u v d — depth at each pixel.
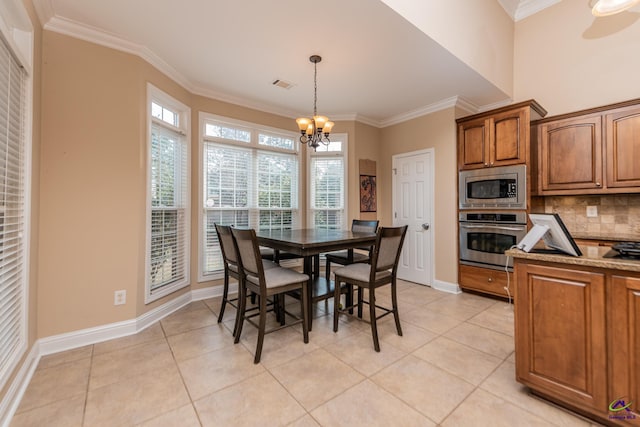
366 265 2.54
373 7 2.00
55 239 2.10
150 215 2.58
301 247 2.12
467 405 1.53
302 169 4.25
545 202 3.42
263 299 2.01
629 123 2.62
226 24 2.17
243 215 3.69
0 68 1.46
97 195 2.27
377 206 4.54
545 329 1.50
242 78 3.05
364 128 4.38
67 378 1.77
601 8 2.41
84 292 2.21
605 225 3.02
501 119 3.14
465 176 3.48
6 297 1.53
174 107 2.98
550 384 1.49
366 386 1.70
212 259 3.42
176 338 2.32
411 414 1.46
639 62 2.88
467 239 3.47
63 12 2.03
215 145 3.44
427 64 2.77
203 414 1.46
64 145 2.14
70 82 2.16
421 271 3.97
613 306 1.30
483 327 2.53
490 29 3.20
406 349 2.14
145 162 2.52
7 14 1.62
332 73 2.95
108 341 2.26
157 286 2.75
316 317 2.81
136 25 2.18
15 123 1.68
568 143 2.95
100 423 1.40
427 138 3.90
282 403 1.55
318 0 1.93
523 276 1.58
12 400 1.50
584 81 3.20
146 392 1.64
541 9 3.50
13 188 1.65
